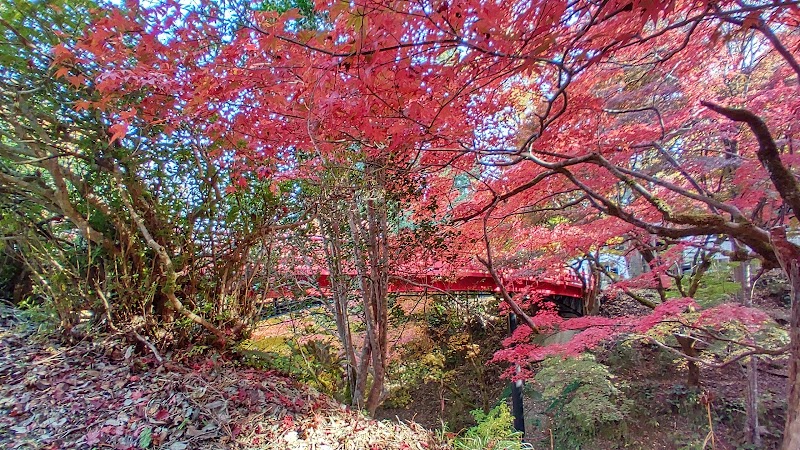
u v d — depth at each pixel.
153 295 3.46
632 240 5.88
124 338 3.40
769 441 5.47
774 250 2.79
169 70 2.28
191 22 2.16
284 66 2.11
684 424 6.25
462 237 5.06
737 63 4.38
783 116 3.83
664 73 4.12
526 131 4.18
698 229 2.92
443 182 4.62
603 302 8.47
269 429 2.90
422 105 2.33
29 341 3.37
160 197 3.62
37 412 2.56
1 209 3.37
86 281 3.35
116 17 2.04
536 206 5.52
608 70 3.93
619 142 4.14
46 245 3.45
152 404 2.80
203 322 3.59
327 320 5.59
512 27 1.64
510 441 4.18
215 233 3.87
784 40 3.85
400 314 5.82
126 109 2.77
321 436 3.04
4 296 4.38
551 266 5.76
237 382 3.35
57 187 3.16
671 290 6.79
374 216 4.47
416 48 1.76
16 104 3.05
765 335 5.18
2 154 3.15
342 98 2.16
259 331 5.14
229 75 2.20
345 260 4.76
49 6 2.68
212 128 2.77
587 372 6.16
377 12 1.50
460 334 7.76
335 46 1.83
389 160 3.78
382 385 4.76
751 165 3.85
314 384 4.28
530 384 7.62
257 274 4.32
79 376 2.98
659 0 1.45
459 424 7.05
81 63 2.54
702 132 4.54
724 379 6.76
